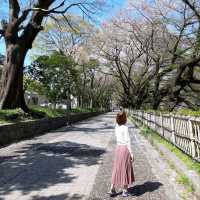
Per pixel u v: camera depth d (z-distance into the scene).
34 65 31.12
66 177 8.12
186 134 9.56
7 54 20.86
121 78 47.66
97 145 14.55
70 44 46.62
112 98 140.75
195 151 8.59
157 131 17.27
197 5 23.00
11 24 20.70
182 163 8.63
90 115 51.88
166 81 34.62
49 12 21.95
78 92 51.41
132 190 7.00
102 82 79.75
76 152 12.30
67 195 6.60
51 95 32.59
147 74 42.00
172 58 26.95
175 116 11.36
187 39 26.59
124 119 6.84
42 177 8.10
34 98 52.59
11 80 20.61
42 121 20.75
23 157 10.98
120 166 6.59
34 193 6.73
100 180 7.86
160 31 28.22
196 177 6.95
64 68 31.84
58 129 24.31
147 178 8.11
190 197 6.43
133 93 47.03
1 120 16.59
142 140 17.19
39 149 12.89
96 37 41.53
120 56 47.03
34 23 21.25
